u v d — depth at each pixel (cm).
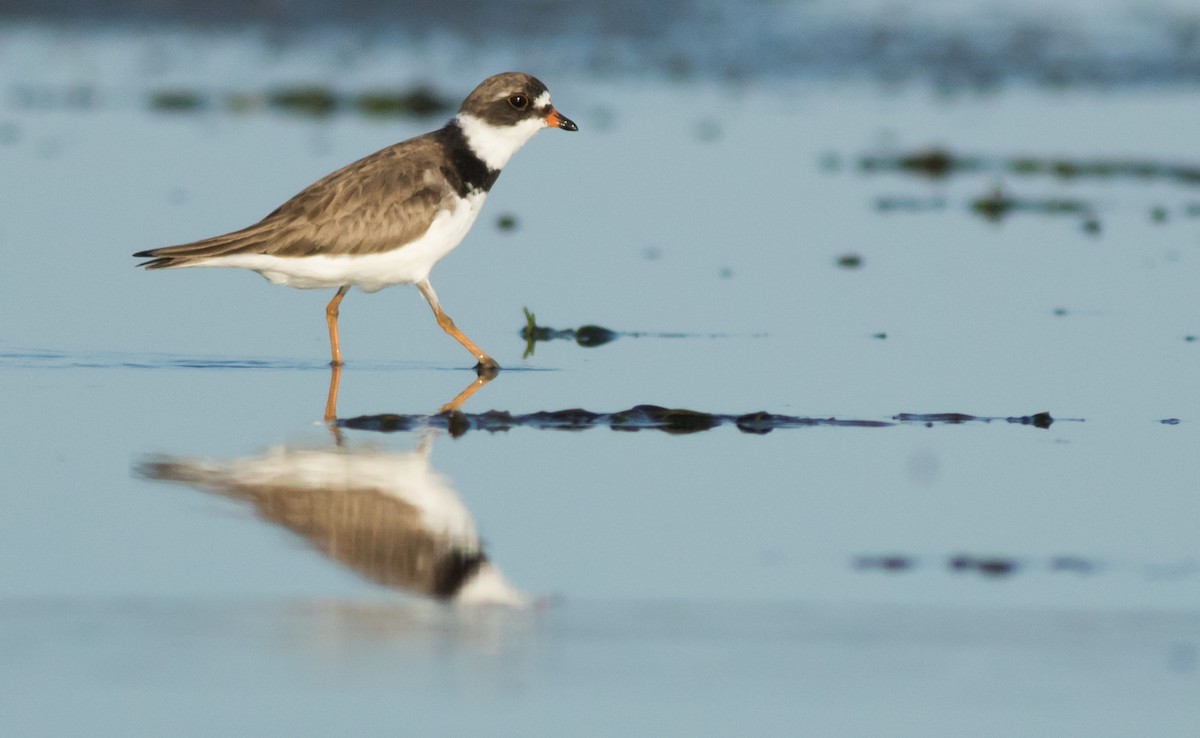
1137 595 945
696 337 1584
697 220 2077
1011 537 1048
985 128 2759
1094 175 2452
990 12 3653
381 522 1060
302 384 1412
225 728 771
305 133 2469
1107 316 1669
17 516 1051
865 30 3491
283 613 906
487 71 3055
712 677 834
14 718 776
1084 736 777
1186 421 1317
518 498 1116
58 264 1761
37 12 3409
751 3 3666
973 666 848
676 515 1087
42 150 2286
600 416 1308
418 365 1487
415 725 778
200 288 1727
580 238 1970
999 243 2000
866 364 1488
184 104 2667
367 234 1393
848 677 835
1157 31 3500
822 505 1109
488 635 881
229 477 1145
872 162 2462
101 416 1293
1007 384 1427
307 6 3512
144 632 874
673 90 2956
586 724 782
